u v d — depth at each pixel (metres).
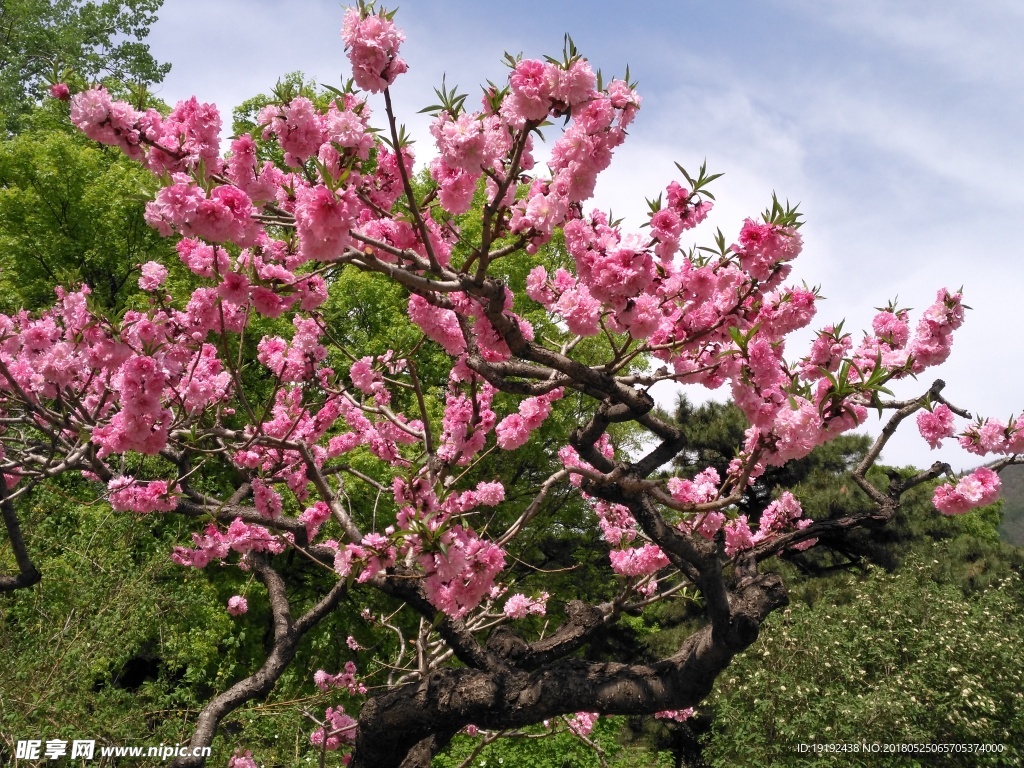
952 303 4.57
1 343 4.77
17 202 11.90
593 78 2.59
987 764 9.09
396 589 4.49
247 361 11.11
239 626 11.27
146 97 3.42
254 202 3.07
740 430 15.76
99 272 12.77
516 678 4.31
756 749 9.12
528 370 3.73
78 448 4.56
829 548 15.66
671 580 10.07
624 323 3.10
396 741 4.33
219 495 10.18
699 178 3.13
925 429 4.91
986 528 24.81
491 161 2.76
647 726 15.08
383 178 3.66
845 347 4.14
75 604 6.49
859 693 9.72
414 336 11.81
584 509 14.27
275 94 3.34
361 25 2.64
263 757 6.37
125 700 6.39
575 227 3.08
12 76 20.69
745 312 3.33
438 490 3.77
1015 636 10.76
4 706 5.78
